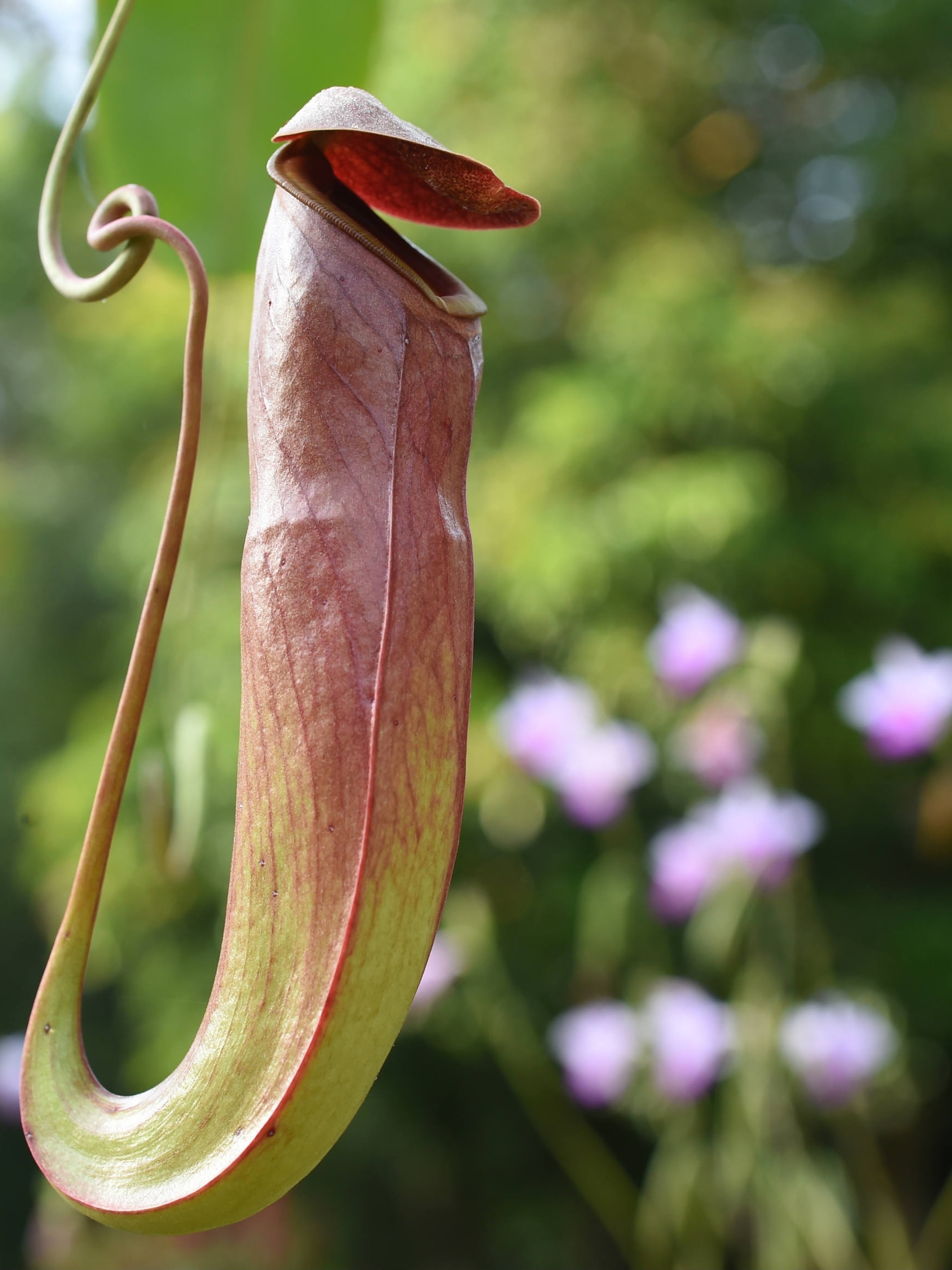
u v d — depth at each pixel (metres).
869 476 2.12
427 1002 1.03
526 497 2.08
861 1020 0.96
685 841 1.01
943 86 2.29
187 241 0.37
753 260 2.35
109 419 2.46
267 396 0.37
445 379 0.37
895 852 2.16
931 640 2.08
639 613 2.02
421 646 0.37
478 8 2.30
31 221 2.61
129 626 2.25
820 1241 0.97
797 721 1.98
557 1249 1.99
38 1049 0.37
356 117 0.36
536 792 1.60
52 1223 1.56
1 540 2.61
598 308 2.11
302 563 0.36
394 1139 2.07
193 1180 0.36
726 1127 1.07
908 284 2.23
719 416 2.05
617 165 2.18
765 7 2.33
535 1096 1.59
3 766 2.56
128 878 2.03
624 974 1.48
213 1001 0.37
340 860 0.36
